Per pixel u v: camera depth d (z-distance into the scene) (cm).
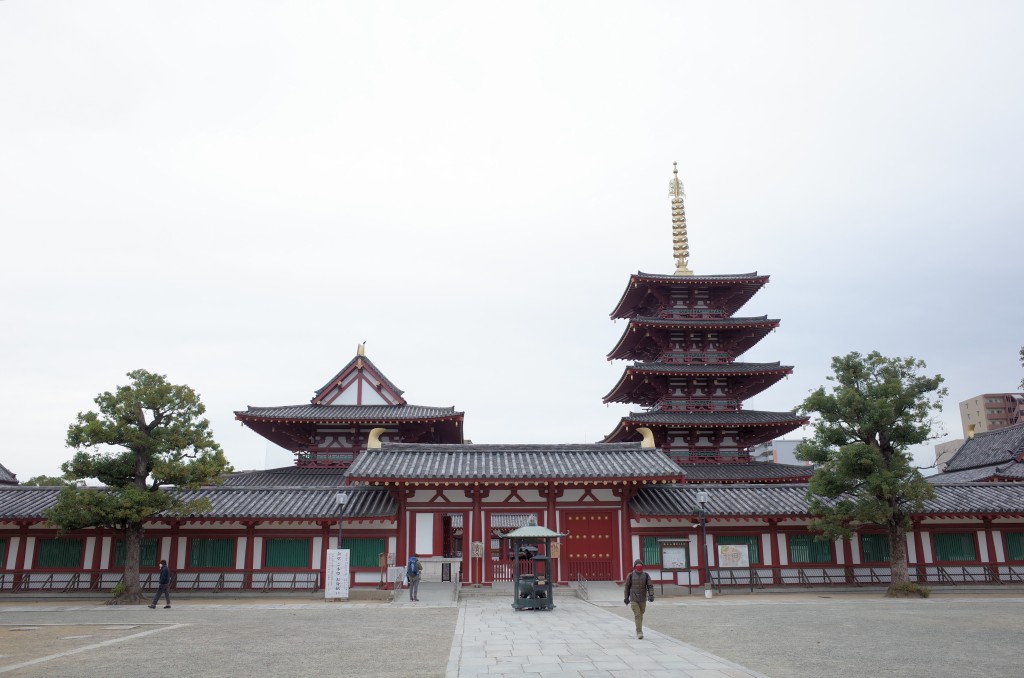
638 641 2022
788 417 5059
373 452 4028
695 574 3803
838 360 3750
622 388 5759
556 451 4134
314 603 3334
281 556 3762
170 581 3681
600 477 3678
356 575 3734
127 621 2639
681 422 5006
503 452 4091
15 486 3956
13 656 1828
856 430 3622
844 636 2141
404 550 3778
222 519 3638
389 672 1591
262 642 2070
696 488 4078
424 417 4816
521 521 5025
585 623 2472
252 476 4641
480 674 1540
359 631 2320
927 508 3828
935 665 1659
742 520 3909
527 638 2095
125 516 3219
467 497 3853
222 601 3438
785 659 1739
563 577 3772
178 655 1834
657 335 5609
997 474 5062
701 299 5791
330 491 3972
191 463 3375
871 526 3950
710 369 5294
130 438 3297
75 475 3284
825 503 3781
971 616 2659
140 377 3453
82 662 1730
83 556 3741
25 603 3378
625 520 3850
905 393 3559
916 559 3931
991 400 13875
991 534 3975
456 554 4759
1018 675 1546
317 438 5003
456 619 2675
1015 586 3844
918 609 2919
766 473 4822
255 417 4778
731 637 2127
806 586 3809
